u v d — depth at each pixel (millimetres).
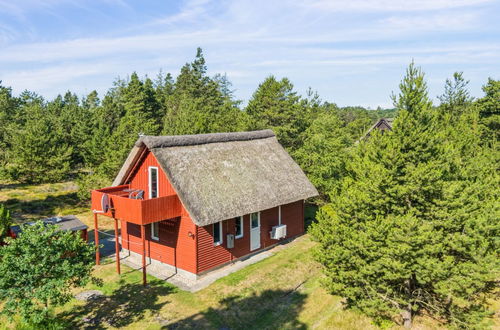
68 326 13891
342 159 27266
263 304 15945
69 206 34781
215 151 21500
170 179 17859
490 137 31891
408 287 13672
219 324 14258
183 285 17578
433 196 12695
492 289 16219
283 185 23141
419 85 13141
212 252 19094
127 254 22094
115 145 34406
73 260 13672
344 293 13562
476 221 12117
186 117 38969
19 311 12578
